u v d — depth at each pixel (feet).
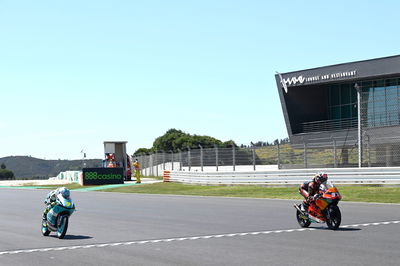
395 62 131.75
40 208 76.48
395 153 128.06
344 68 141.28
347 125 145.79
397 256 31.60
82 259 33.14
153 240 41.06
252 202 78.33
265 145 126.62
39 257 34.32
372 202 72.33
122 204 80.53
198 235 43.47
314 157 140.05
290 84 152.35
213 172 119.44
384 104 137.80
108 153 164.86
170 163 177.78
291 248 35.50
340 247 35.32
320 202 45.11
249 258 32.14
